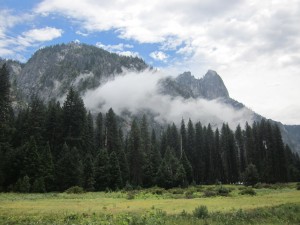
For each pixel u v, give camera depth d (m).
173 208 35.34
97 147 111.75
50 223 23.98
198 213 26.41
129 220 23.77
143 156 102.25
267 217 25.50
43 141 89.69
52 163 77.75
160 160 104.44
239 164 130.12
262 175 109.06
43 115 96.50
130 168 103.94
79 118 98.25
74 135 96.62
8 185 73.31
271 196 53.03
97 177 84.69
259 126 126.31
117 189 81.69
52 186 75.81
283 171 112.75
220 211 29.94
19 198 52.28
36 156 75.50
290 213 26.80
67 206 38.09
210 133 132.62
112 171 86.38
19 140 89.50
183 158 109.94
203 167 124.38
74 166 79.31
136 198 54.53
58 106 111.81
